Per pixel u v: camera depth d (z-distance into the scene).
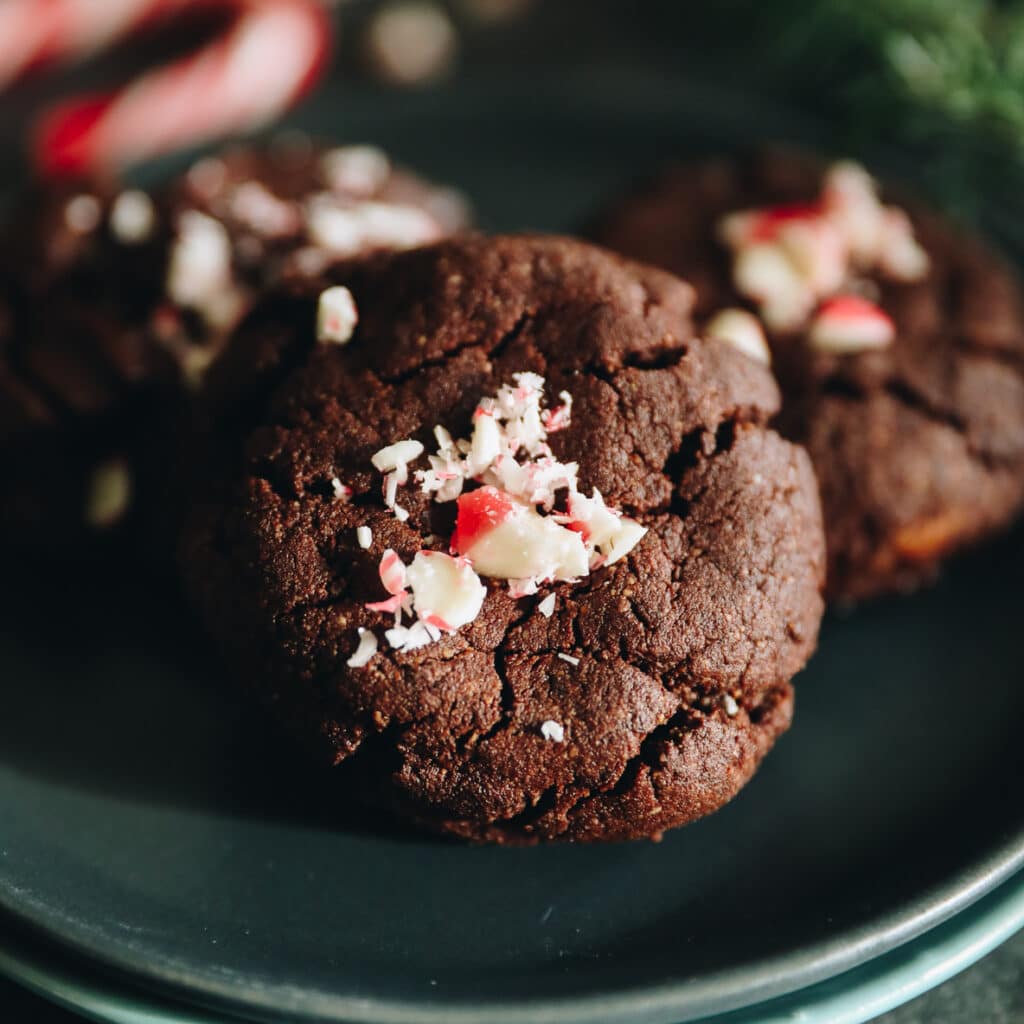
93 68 0.29
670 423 0.17
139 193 0.21
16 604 0.20
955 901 0.17
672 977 0.16
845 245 0.21
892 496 0.19
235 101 0.25
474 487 0.17
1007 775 0.18
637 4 0.31
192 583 0.17
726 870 0.17
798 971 0.16
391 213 0.21
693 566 0.17
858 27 0.25
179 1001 0.16
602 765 0.16
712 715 0.17
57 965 0.16
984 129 0.23
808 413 0.20
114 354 0.20
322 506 0.17
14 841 0.17
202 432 0.18
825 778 0.19
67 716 0.19
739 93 0.28
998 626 0.20
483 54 0.31
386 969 0.16
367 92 0.28
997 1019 0.17
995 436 0.20
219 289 0.20
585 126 0.26
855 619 0.20
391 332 0.17
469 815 0.16
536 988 0.16
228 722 0.19
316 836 0.18
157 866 0.17
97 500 0.20
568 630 0.16
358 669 0.16
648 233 0.22
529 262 0.18
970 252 0.22
